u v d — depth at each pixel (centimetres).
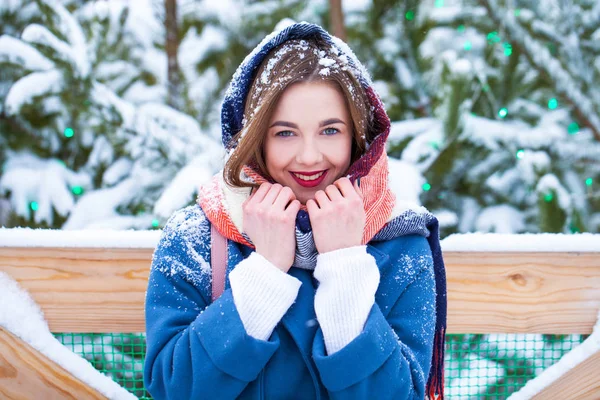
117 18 293
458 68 254
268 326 100
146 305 111
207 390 98
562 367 140
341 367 97
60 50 242
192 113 307
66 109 260
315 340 102
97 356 213
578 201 275
